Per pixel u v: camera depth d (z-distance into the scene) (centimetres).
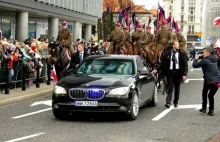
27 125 985
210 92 1154
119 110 1010
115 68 1152
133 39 1909
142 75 1170
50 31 3766
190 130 939
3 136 855
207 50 1162
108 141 811
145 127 966
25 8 2983
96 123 1014
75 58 1552
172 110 1239
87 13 4625
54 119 1073
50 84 1898
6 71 1497
